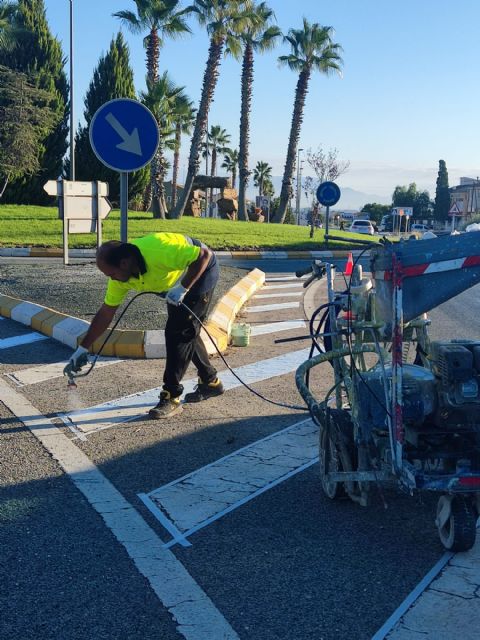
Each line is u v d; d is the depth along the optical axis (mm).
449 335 10328
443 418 3805
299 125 43375
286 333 9922
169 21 36000
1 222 28141
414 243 3617
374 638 3000
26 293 10930
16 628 3043
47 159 38750
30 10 39062
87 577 3463
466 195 78500
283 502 4391
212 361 8094
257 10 42562
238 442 5441
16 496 4395
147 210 45094
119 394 6609
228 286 12875
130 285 5527
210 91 35062
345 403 6242
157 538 3889
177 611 3189
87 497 4398
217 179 46719
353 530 4031
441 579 3482
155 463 4988
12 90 36062
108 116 7477
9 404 6270
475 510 3709
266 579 3479
